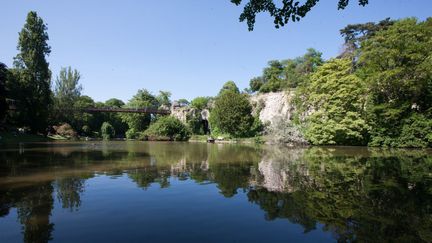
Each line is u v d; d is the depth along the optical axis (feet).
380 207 23.66
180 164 51.80
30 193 28.71
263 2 24.47
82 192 29.30
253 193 28.81
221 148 100.58
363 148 91.76
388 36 100.99
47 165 49.47
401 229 18.84
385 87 96.99
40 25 155.12
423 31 95.14
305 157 63.57
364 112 106.01
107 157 64.03
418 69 88.07
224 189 30.66
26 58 150.71
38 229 19.06
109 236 17.92
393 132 94.73
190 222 20.47
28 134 150.51
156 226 19.69
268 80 211.82
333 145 110.63
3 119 135.44
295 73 181.37
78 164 51.16
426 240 17.02
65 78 198.08
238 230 18.98
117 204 24.91
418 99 94.73
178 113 224.74
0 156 63.72
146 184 33.32
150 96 313.32
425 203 24.59
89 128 228.22
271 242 17.06
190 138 193.36
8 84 138.10
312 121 113.91
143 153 75.77
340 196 27.30
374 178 36.22
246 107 178.70
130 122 244.83
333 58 116.78
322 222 20.35
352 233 18.25
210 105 220.23
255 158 62.34
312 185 32.37
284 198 26.84
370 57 107.14
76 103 207.82
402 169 43.68
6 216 21.59
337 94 106.73
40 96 153.79
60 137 171.63
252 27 25.48
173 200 26.27
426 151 77.56
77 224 19.97
